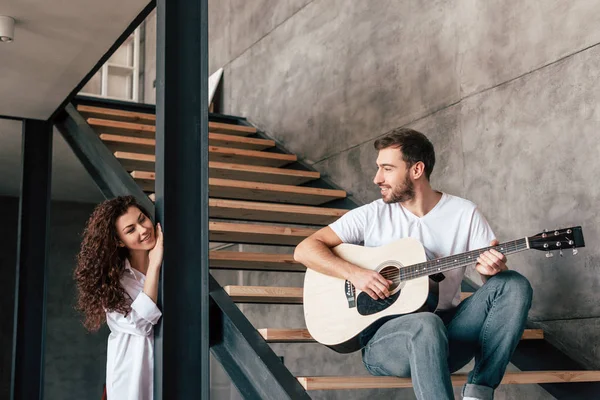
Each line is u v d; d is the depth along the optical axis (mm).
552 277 3592
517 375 2867
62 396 7684
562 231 2258
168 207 2887
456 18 4344
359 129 5223
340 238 2742
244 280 7129
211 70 7852
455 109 4305
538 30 3746
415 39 4695
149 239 2893
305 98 5961
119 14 3506
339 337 2592
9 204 7938
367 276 2520
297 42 6152
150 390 2852
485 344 2404
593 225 3375
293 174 5266
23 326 4734
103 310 2887
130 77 9492
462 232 2646
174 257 2867
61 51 3895
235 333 2777
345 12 5488
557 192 3576
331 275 2637
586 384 3182
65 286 7992
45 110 4816
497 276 2422
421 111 4598
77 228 8227
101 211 2900
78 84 4348
